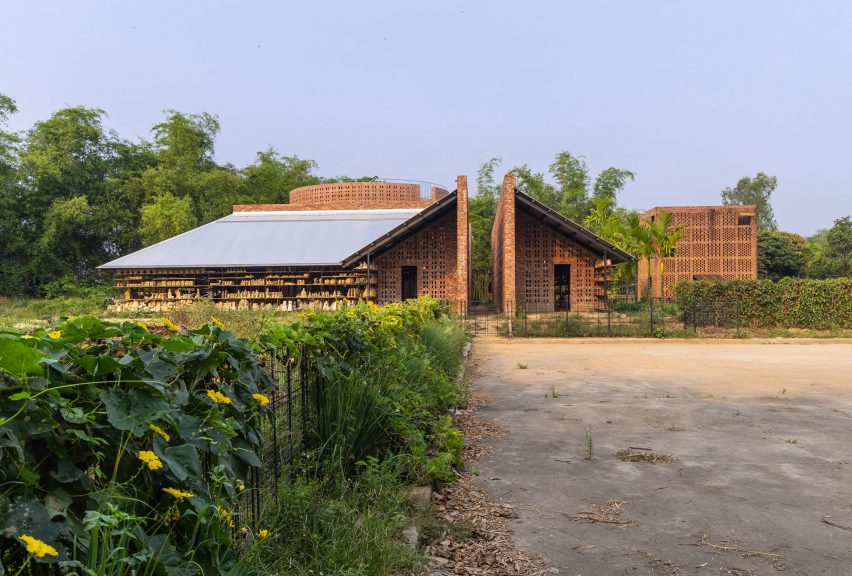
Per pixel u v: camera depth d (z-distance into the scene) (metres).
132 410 1.83
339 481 3.92
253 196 50.47
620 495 4.56
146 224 39.56
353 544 3.08
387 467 4.20
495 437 6.38
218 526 2.10
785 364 12.54
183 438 2.06
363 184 38.59
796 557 3.50
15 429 1.50
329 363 4.48
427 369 7.38
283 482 3.38
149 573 1.79
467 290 26.44
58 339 1.84
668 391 9.21
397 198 38.75
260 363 3.29
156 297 29.02
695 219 41.25
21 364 1.54
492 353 15.08
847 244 49.59
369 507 3.65
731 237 41.09
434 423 5.66
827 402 8.27
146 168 45.34
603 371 11.54
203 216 41.91
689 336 18.70
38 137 42.41
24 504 1.49
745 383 9.97
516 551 3.57
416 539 3.48
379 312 6.67
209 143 48.22
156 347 2.21
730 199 89.31
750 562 3.44
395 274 29.22
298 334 3.99
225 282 29.19
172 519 2.00
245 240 31.55
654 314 23.72
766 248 54.31
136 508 1.90
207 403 2.28
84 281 40.47
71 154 42.47
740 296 21.03
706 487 4.73
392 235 26.84
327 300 28.66
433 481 4.57
